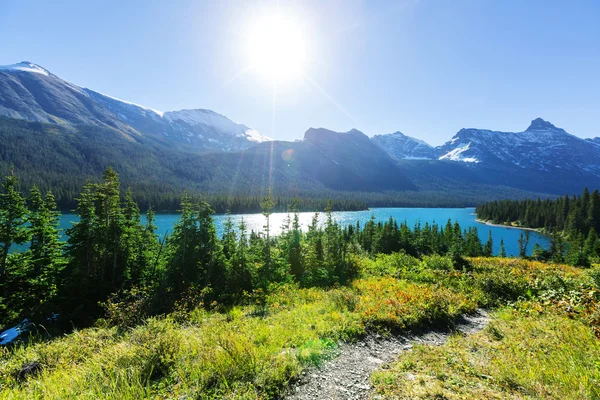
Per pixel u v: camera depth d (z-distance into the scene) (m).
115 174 23.27
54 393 4.54
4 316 17.17
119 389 4.41
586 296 9.20
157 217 117.50
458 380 5.06
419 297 10.81
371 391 4.82
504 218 149.00
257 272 21.62
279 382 4.94
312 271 23.33
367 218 156.38
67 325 16.89
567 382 4.60
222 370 5.00
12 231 19.25
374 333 7.90
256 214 149.88
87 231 21.14
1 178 121.62
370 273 21.61
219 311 12.99
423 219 168.88
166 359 5.38
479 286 13.82
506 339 7.42
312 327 8.12
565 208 112.31
